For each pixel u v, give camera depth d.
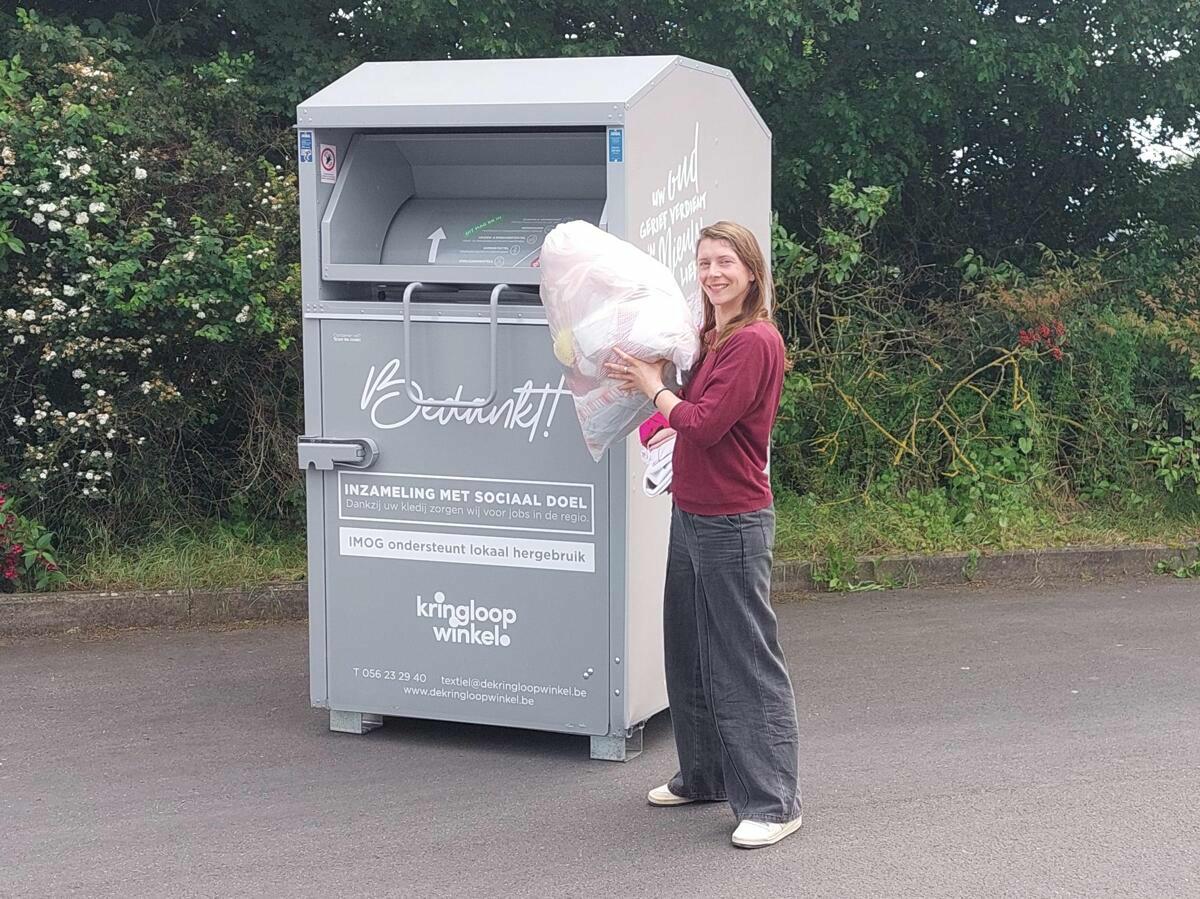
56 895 3.81
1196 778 4.63
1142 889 3.77
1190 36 10.02
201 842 4.17
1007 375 9.12
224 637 6.69
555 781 4.68
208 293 7.14
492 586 4.86
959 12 9.53
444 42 9.07
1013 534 8.29
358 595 5.04
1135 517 8.80
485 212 5.05
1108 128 10.88
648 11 9.23
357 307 4.89
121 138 7.43
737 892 3.76
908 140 9.87
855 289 8.99
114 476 7.68
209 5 8.60
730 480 3.96
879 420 8.95
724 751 4.12
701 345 4.11
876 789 4.54
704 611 4.06
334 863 4.00
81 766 4.87
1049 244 11.03
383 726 5.29
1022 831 4.17
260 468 7.90
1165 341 9.22
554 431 4.70
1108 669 6.01
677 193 4.89
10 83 7.22
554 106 4.54
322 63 8.53
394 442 4.91
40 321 7.12
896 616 7.09
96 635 6.76
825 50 9.86
